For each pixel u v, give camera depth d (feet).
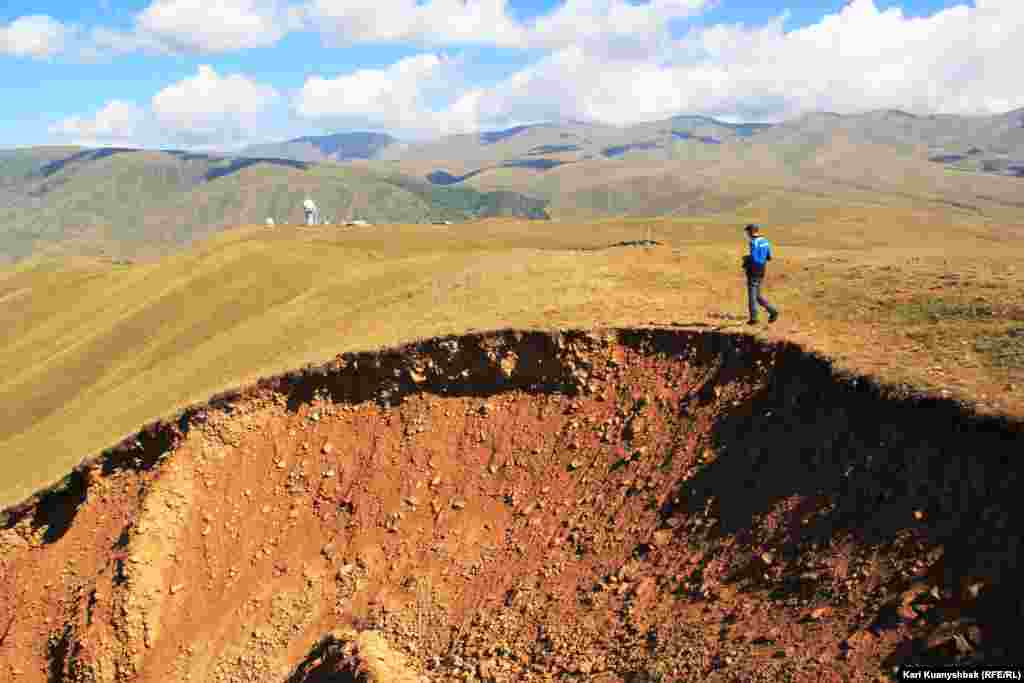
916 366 48.60
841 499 43.93
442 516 76.59
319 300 171.73
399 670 62.90
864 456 44.78
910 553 37.70
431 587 70.49
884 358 51.55
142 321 250.78
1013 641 30.53
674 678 42.42
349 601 76.54
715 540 50.37
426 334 88.38
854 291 73.67
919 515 38.78
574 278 105.81
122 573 87.56
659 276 101.14
